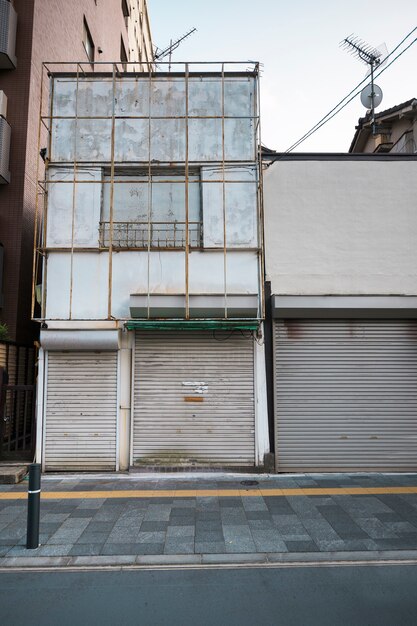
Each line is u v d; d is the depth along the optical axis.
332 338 9.64
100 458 9.18
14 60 11.90
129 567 5.11
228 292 9.59
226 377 9.41
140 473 9.05
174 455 9.21
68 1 14.90
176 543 5.65
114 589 4.59
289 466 9.30
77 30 15.83
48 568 5.09
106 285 9.57
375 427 9.45
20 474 8.57
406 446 9.42
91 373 9.38
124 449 9.25
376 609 4.15
